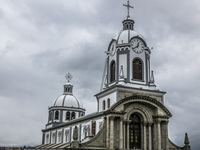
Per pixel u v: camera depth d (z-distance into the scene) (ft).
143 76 184.03
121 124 160.56
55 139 273.95
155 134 171.32
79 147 151.94
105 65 202.80
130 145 166.40
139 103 172.86
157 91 179.63
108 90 177.37
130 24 205.26
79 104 333.01
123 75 178.09
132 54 185.37
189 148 181.88
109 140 157.38
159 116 171.73
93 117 188.24
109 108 160.25
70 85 346.33
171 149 178.60
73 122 229.04
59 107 320.50
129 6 212.64
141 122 173.17
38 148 275.18
